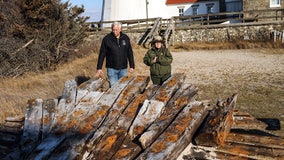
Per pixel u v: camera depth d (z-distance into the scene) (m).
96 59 14.70
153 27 23.23
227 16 33.97
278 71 12.12
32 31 14.37
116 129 3.48
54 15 15.54
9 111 6.92
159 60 5.74
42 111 4.00
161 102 3.72
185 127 3.22
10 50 12.77
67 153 3.17
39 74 12.41
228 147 3.11
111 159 3.03
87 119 3.72
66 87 4.48
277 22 21.56
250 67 13.22
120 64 6.39
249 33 22.17
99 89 4.84
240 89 9.68
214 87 10.06
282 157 2.88
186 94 4.00
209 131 3.09
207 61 15.35
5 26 14.23
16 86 10.09
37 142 3.57
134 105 3.89
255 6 26.28
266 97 8.64
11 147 3.75
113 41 6.27
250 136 3.35
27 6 14.54
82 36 17.47
